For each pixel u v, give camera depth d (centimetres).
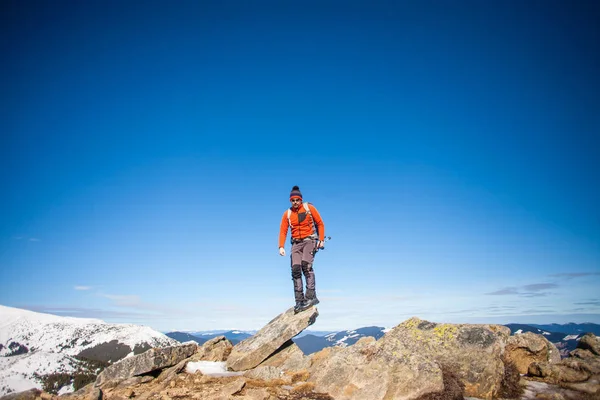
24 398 340
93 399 354
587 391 312
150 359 461
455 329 386
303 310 509
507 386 327
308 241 515
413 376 316
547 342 414
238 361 465
